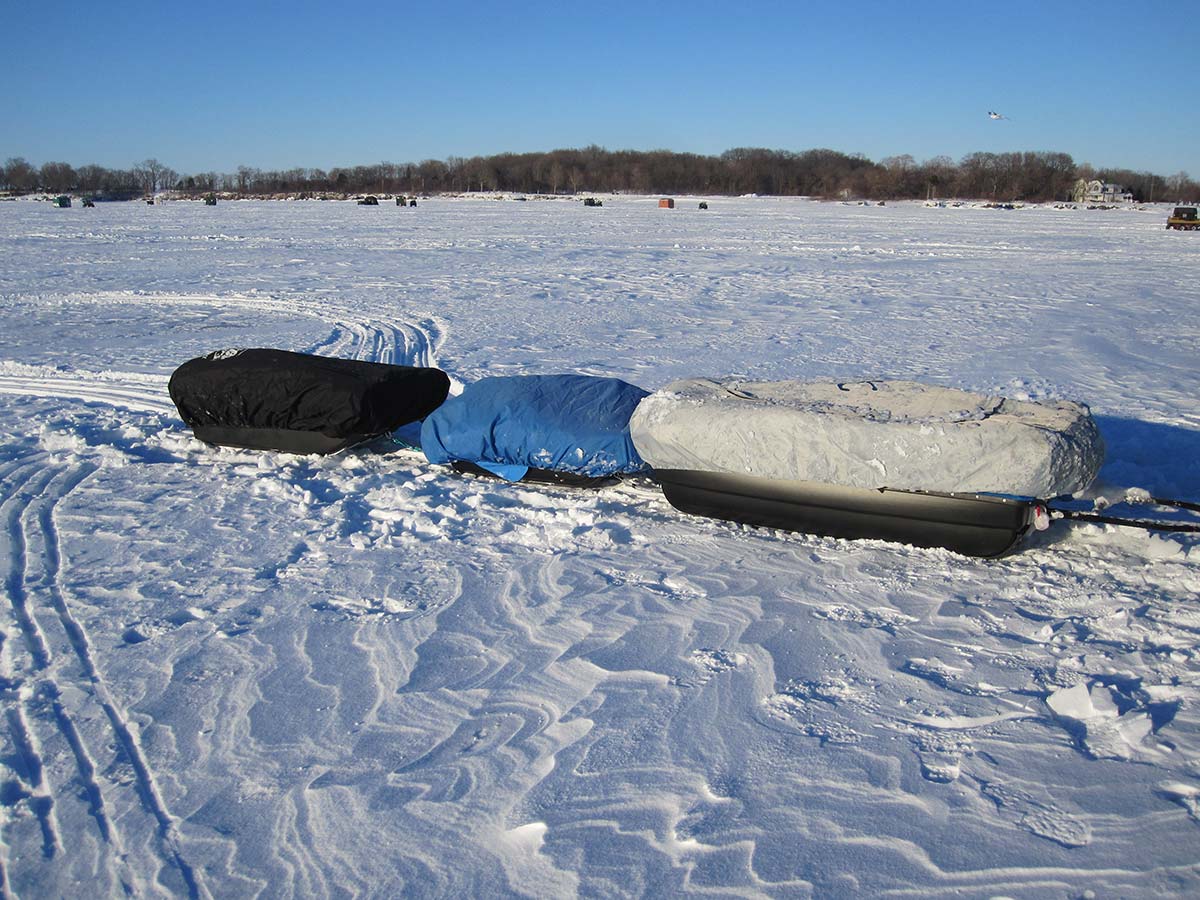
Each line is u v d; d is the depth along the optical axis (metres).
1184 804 2.88
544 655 3.92
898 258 25.12
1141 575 4.63
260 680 3.76
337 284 19.42
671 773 3.11
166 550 5.18
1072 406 5.03
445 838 2.85
